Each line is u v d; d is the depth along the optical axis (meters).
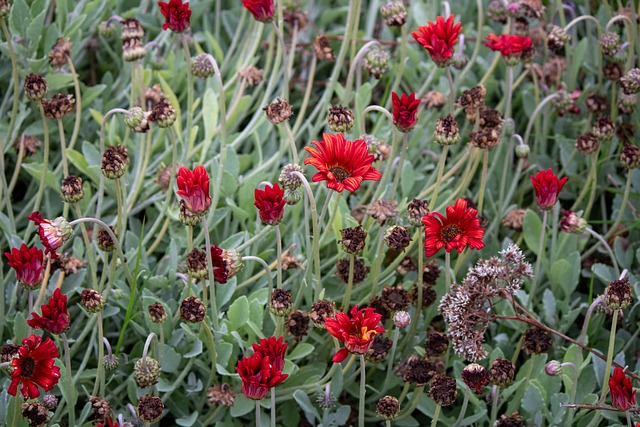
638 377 1.23
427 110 1.51
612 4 1.58
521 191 1.47
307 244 1.27
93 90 1.47
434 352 1.24
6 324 1.31
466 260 1.41
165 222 1.34
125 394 1.31
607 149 1.47
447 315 1.22
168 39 1.59
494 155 1.48
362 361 1.16
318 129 1.46
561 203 1.52
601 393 1.28
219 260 1.23
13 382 1.09
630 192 1.46
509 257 1.22
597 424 1.26
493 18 1.53
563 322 1.35
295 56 1.64
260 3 1.35
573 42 1.55
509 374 1.20
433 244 1.17
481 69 1.59
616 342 1.34
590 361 1.33
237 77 1.51
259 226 1.36
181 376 1.26
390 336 1.31
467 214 1.17
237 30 1.58
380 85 1.61
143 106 1.38
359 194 1.45
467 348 1.21
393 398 1.19
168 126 1.30
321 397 1.24
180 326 1.31
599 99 1.46
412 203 1.23
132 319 1.31
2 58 1.47
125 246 1.37
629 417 1.17
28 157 1.45
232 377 1.29
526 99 1.51
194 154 1.47
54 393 1.28
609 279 1.36
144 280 1.32
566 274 1.37
